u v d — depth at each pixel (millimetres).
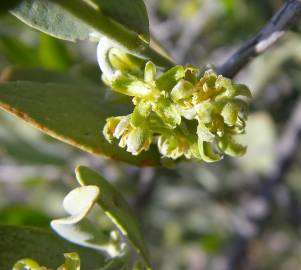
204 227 200
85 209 66
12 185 190
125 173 159
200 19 172
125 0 65
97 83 127
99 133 70
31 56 138
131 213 72
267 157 171
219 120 64
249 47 73
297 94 169
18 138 141
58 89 70
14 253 71
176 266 205
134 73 69
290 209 198
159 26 184
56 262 72
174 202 189
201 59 170
